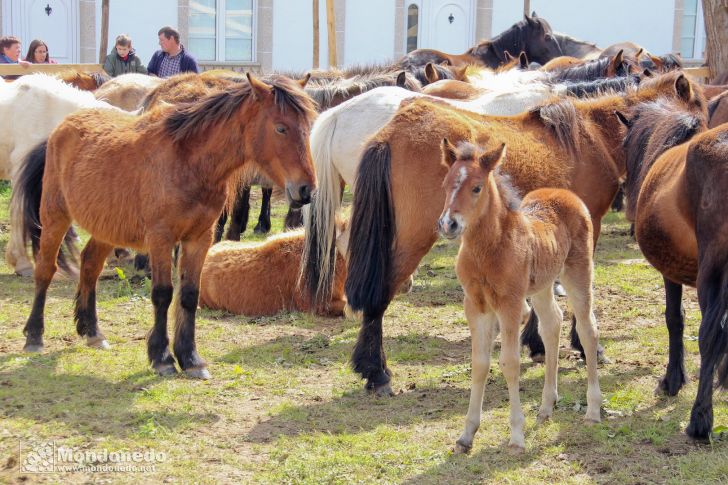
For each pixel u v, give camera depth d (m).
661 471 4.61
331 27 15.37
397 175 5.88
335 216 7.07
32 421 5.22
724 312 4.68
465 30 21.00
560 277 5.31
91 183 6.13
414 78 11.27
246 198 10.39
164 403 5.58
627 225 12.40
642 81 7.31
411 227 5.89
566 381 6.16
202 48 19.83
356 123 6.95
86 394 5.72
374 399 5.80
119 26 19.05
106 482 4.48
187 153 5.93
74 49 18.98
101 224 6.16
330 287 7.14
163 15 19.20
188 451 4.89
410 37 20.89
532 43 16.31
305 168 5.75
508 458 4.83
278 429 5.25
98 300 8.18
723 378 4.85
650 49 21.34
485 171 4.50
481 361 4.85
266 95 5.78
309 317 7.85
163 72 13.30
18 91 9.52
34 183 6.80
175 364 6.27
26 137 9.41
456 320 7.83
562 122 6.51
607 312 8.04
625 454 4.87
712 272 4.75
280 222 12.38
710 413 4.89
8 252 9.02
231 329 7.48
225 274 7.95
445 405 5.69
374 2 20.14
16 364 6.28
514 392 4.87
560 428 5.23
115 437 5.04
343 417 5.46
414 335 7.37
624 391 5.90
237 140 5.90
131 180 6.00
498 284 4.69
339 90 10.29
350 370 6.26
